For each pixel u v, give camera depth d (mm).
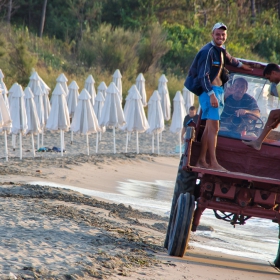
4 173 46688
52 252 20203
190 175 24812
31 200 31719
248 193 22953
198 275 20516
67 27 145000
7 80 104875
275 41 173500
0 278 16250
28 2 150875
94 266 19156
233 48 157625
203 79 23469
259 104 26016
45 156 67812
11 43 118688
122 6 155250
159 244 25844
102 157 62844
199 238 31250
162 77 95750
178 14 165500
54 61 123438
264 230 36719
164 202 42625
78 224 26156
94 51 127375
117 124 72375
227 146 25625
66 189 38469
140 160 65438
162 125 75625
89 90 94562
